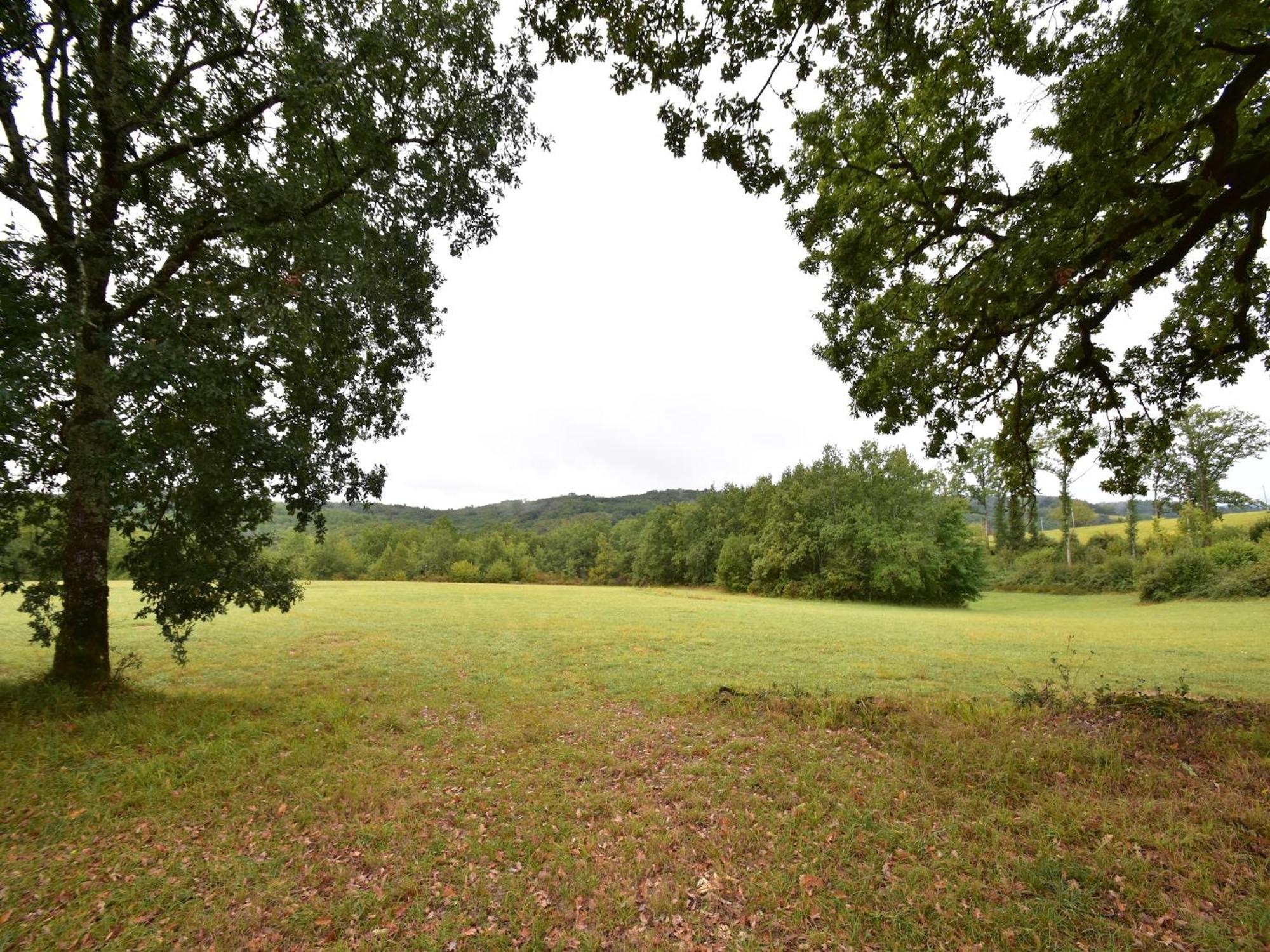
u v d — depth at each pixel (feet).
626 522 311.88
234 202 26.91
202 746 23.94
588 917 13.42
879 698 30.01
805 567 181.27
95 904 14.02
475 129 31.78
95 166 26.58
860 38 20.48
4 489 25.07
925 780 19.22
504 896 14.17
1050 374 32.30
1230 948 11.09
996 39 21.09
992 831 15.71
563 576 296.92
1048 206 20.92
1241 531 144.66
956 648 56.65
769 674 42.55
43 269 21.86
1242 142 21.30
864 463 171.32
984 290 22.59
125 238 25.36
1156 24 14.14
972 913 12.64
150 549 29.84
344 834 17.38
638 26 17.95
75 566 30.35
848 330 33.96
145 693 31.19
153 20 26.03
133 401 22.71
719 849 16.03
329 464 32.50
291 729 27.04
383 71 28.35
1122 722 22.59
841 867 14.83
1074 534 194.18
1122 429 32.32
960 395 32.55
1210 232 28.40
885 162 26.73
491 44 31.32
